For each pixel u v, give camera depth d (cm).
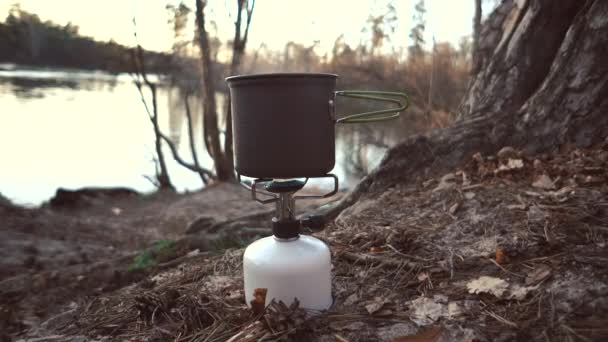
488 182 94
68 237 203
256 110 59
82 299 99
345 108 431
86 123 542
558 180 89
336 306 65
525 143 106
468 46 399
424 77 400
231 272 81
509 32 123
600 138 98
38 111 563
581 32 103
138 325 69
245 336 58
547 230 73
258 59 445
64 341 68
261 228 127
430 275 69
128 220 247
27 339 74
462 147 108
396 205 96
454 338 56
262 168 59
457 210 87
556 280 63
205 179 384
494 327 57
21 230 206
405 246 77
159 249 121
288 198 63
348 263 76
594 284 60
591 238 70
